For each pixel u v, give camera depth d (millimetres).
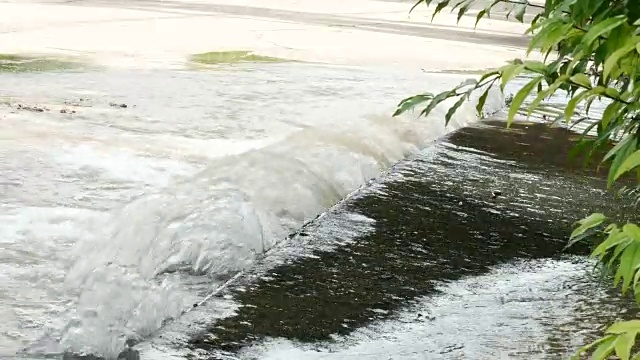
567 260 5000
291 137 7363
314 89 11156
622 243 1337
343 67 13570
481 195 6441
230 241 4762
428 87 11594
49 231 5051
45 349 3564
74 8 21203
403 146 7859
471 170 7270
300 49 15594
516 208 6102
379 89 11320
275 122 8891
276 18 21250
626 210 6109
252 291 4340
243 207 5188
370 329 3924
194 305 4125
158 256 4512
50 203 5660
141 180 6387
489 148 8195
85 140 7641
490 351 3691
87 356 3545
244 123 8797
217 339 3762
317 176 6258
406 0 28453
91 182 6254
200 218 4934
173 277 4355
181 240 4668
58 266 4465
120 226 4891
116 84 10977
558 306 4246
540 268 4855
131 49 14586
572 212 6035
